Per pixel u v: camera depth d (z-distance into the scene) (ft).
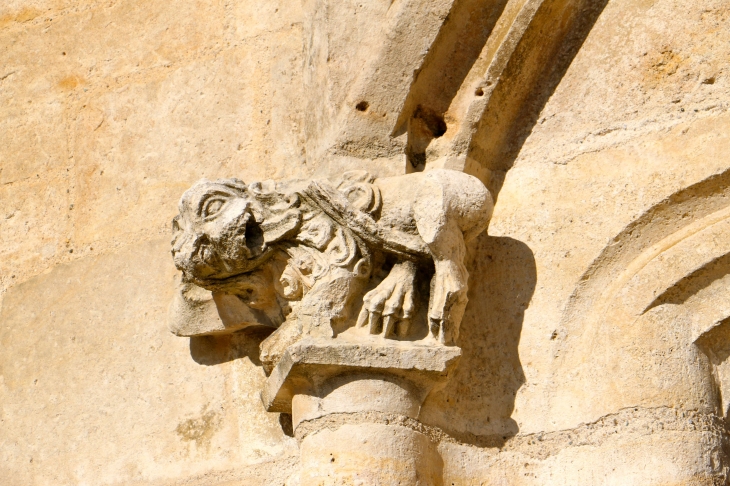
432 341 14.58
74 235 18.84
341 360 14.42
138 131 18.92
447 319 14.49
